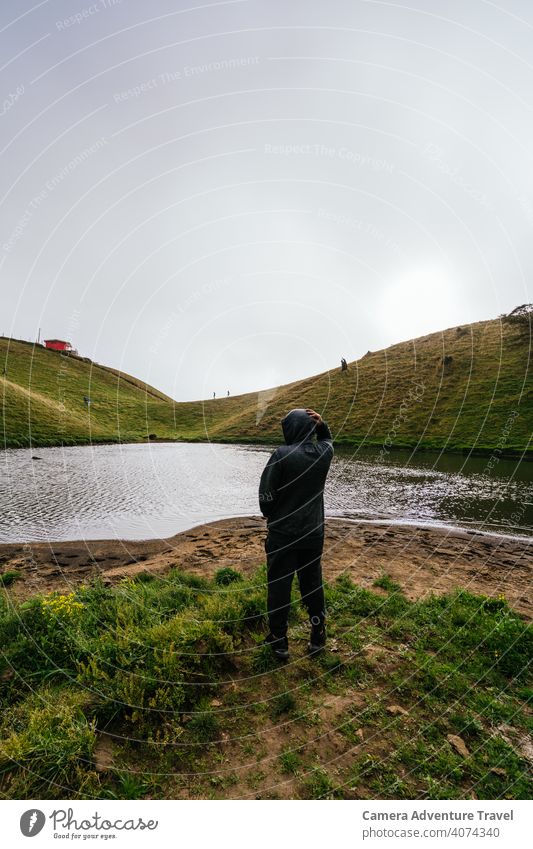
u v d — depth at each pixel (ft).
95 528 33.76
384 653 11.67
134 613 13.28
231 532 31.63
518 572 21.29
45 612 12.78
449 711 9.42
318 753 8.20
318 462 10.75
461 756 8.19
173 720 8.70
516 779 7.70
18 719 8.68
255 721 9.00
